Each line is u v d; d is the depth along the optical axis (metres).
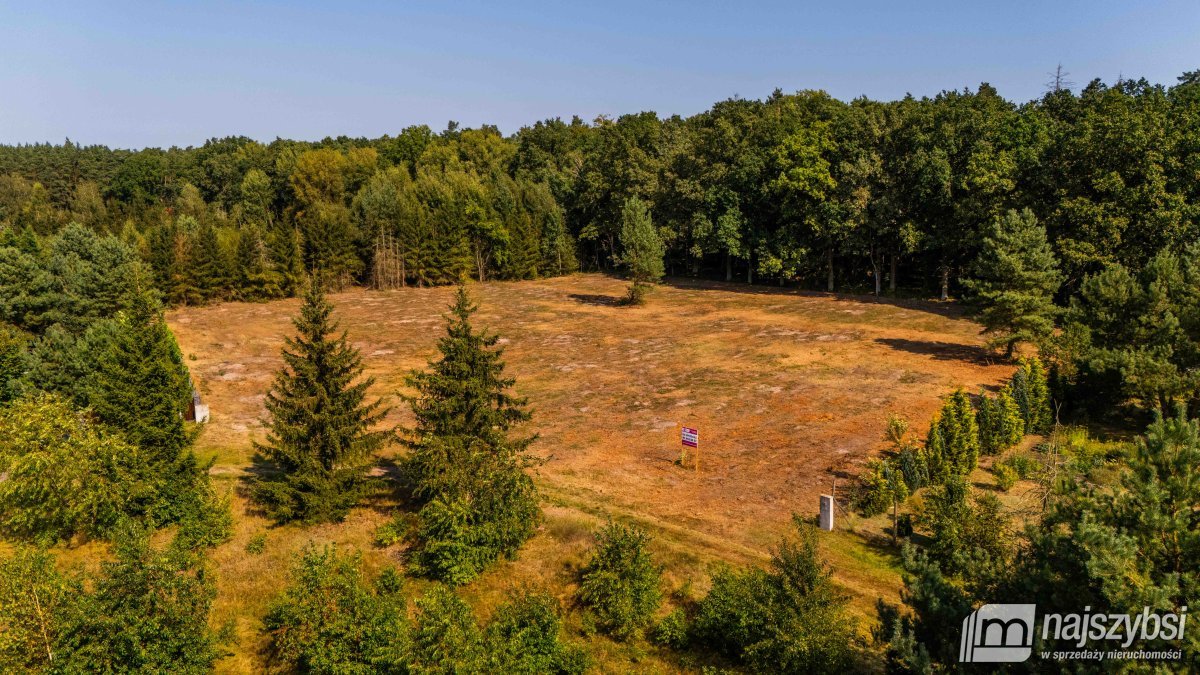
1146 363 25.44
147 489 20.27
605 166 83.19
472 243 80.44
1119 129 42.72
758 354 42.22
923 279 60.34
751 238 65.81
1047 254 36.47
